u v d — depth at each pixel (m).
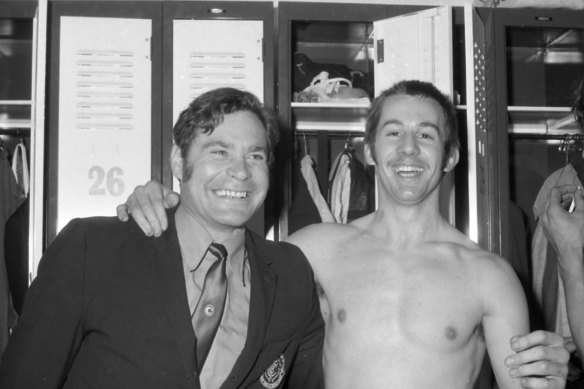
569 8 2.95
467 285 1.71
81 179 2.81
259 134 1.47
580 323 1.80
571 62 3.52
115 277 1.39
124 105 2.85
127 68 2.86
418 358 1.65
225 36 2.89
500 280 1.71
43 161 2.73
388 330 1.68
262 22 2.90
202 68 2.88
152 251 1.43
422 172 1.73
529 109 3.05
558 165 3.47
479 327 1.73
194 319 1.39
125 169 2.82
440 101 1.81
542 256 2.71
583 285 1.83
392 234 1.79
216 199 1.43
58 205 2.79
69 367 1.40
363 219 1.89
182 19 2.88
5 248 2.83
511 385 1.63
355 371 1.66
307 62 3.22
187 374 1.35
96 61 2.85
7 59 3.42
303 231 1.88
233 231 1.47
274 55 2.95
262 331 1.44
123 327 1.36
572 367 2.15
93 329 1.38
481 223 2.74
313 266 1.80
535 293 2.71
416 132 1.75
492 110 2.85
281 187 2.85
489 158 2.80
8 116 3.21
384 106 1.81
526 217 3.21
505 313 1.69
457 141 1.88
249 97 1.51
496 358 1.68
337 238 1.84
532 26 2.95
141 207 1.50
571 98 3.48
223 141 1.43
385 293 1.71
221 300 1.41
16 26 3.16
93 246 1.42
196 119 1.46
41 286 1.38
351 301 1.72
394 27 2.77
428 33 2.69
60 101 2.83
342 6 2.93
